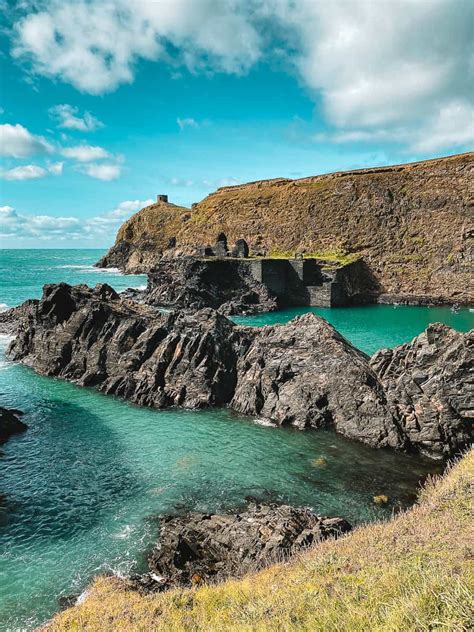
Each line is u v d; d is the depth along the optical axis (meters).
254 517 22.28
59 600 18.03
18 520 23.34
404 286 118.69
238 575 18.27
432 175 126.81
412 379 33.19
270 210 154.12
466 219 117.44
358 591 11.69
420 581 10.91
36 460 30.03
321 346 38.94
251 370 41.19
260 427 35.84
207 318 47.06
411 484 26.94
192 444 32.62
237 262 109.00
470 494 18.83
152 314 53.00
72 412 39.12
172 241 185.12
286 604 12.49
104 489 26.42
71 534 22.27
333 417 35.75
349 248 129.25
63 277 164.00
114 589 17.59
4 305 95.06
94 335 49.78
